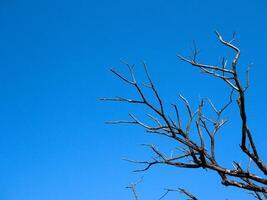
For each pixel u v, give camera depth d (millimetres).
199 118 5512
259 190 5570
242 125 5051
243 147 5195
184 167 5633
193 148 5383
